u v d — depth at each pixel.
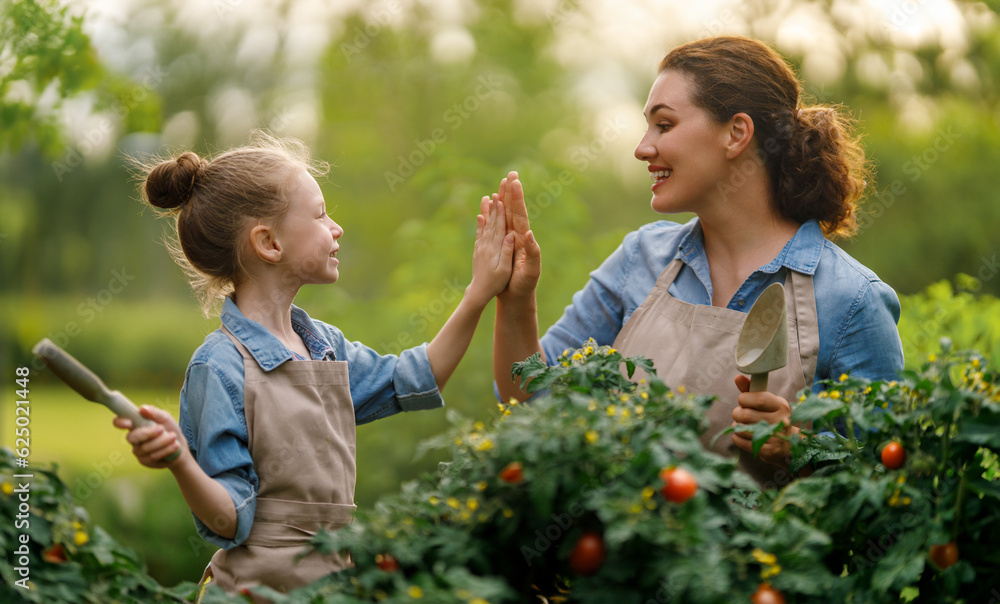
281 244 1.68
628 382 1.54
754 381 1.57
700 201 1.84
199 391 1.57
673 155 1.82
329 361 1.67
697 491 1.18
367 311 5.08
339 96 7.89
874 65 6.45
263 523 1.55
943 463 1.32
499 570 1.26
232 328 1.64
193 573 4.70
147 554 4.66
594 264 4.84
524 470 1.20
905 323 2.95
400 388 1.81
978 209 6.85
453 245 4.83
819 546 1.28
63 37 3.61
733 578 1.17
